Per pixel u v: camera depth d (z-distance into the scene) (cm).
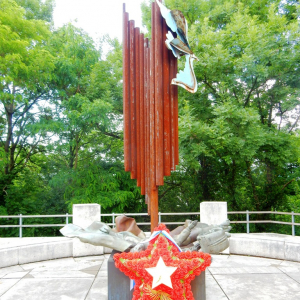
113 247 363
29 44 1052
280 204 1193
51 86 1181
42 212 1228
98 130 1220
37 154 1384
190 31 989
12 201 1158
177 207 1363
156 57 401
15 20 1045
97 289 457
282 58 902
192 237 398
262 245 623
